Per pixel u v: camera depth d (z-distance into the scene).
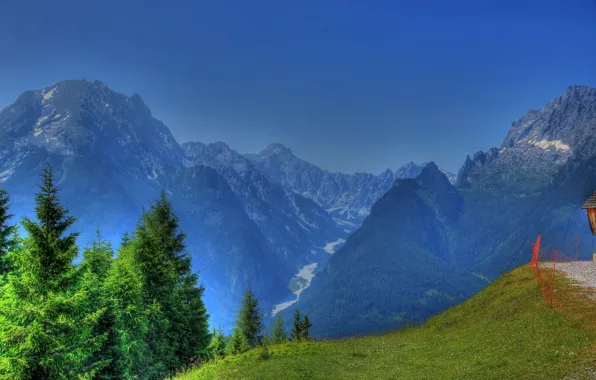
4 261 28.84
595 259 37.28
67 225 26.81
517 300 30.80
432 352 27.06
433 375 21.86
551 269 35.25
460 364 22.62
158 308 34.91
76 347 25.50
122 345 30.11
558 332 22.34
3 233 28.92
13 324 23.84
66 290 26.25
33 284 25.00
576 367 17.36
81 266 27.14
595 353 18.22
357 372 25.44
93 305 29.86
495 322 28.81
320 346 34.84
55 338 24.09
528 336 23.47
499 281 38.19
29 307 24.09
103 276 34.59
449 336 30.31
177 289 44.19
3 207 28.91
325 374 25.75
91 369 27.27
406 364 25.45
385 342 34.59
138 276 35.97
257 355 31.92
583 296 26.62
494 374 19.62
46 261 25.36
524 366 19.48
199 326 43.97
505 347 23.11
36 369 23.89
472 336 27.86
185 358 39.97
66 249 26.27
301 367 27.47
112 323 30.58
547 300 27.70
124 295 31.78
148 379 32.56
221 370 29.00
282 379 24.97
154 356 34.50
